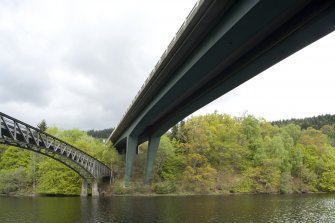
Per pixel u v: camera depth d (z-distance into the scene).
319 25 26.56
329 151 114.06
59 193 68.75
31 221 33.78
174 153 87.44
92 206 47.25
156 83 49.69
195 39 34.62
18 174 74.19
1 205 48.34
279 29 29.11
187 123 94.06
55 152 51.19
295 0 24.55
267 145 97.12
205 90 46.00
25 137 42.28
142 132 81.56
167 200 58.38
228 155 86.31
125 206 47.66
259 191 85.31
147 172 75.94
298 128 127.88
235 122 111.25
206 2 29.23
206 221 34.34
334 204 52.41
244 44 32.09
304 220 35.59
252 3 25.20
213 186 82.06
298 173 98.94
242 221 34.47
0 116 36.38
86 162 61.56
